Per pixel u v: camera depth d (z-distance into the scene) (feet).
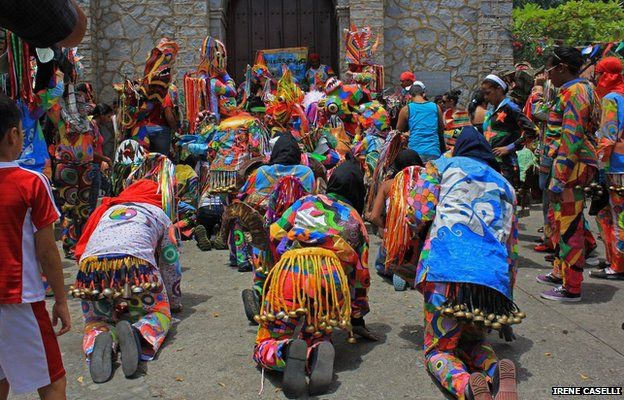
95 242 13.78
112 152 32.07
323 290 12.17
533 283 18.43
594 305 16.38
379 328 15.02
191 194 26.35
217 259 22.31
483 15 43.68
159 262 15.69
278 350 11.75
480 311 11.16
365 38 32.42
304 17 47.91
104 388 11.96
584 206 16.46
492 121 21.62
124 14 43.55
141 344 13.33
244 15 47.91
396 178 13.29
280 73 46.21
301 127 25.54
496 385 10.40
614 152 18.07
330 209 13.23
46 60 13.64
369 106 26.43
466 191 11.98
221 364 12.94
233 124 23.97
